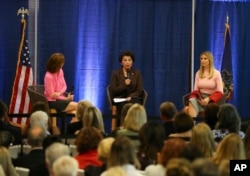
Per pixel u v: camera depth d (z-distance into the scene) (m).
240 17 12.65
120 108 10.71
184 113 7.61
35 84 12.29
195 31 12.55
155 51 12.61
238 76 12.77
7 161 5.64
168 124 8.43
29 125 8.08
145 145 6.51
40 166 5.96
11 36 12.36
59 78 10.87
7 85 12.44
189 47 12.59
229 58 12.50
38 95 10.50
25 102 11.92
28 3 12.37
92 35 12.52
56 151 5.54
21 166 6.34
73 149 7.49
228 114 7.93
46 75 10.75
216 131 7.94
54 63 10.76
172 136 7.48
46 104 8.95
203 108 10.64
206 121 8.53
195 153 5.69
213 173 4.34
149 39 12.62
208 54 10.80
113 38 12.57
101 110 12.59
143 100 10.97
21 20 12.26
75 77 12.51
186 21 12.55
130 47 12.61
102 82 12.58
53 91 10.69
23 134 8.59
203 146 6.44
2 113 8.45
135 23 12.59
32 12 12.41
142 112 7.75
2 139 6.89
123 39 12.58
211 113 8.47
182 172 4.25
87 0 12.48
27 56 12.08
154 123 6.61
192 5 12.48
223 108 7.98
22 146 7.65
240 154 5.85
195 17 12.55
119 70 11.18
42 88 11.22
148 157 6.47
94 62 12.55
